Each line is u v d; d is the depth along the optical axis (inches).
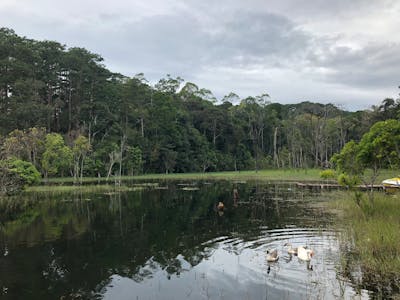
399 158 692.7
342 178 797.2
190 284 471.2
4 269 547.2
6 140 1756.9
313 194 1391.5
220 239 698.2
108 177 2394.2
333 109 3117.6
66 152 1950.1
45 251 642.2
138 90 3223.4
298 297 413.1
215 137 3870.6
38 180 1609.3
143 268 541.6
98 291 458.9
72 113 2856.8
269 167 3784.5
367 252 541.3
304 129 3412.9
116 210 1097.4
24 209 1127.0
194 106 4040.4
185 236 733.9
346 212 901.8
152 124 3250.5
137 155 2815.0
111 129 2849.4
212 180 2373.3
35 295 449.7
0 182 1407.5
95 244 685.9
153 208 1131.3
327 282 450.3
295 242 647.8
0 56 2479.1
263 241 665.0
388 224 622.8
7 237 753.6
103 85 2970.0
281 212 980.6
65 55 2755.9
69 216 998.4
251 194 1456.7
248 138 4141.2
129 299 432.8
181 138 3444.9
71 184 1969.7
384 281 445.1
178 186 1909.4
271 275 484.4
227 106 4611.2
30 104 2257.6
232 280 476.1
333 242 637.3
